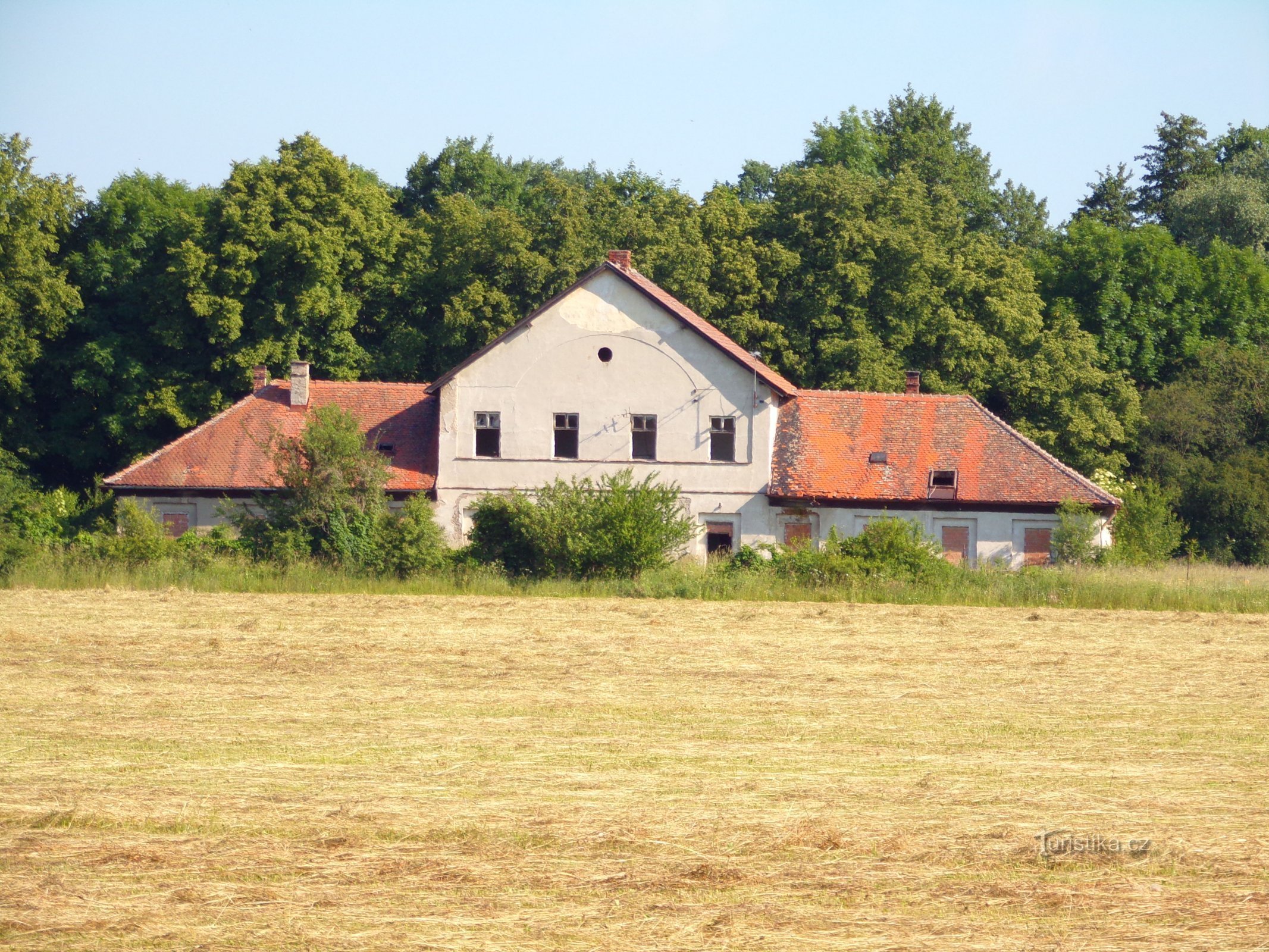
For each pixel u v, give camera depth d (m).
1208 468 79.00
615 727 24.56
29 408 84.94
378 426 69.94
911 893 14.98
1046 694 28.86
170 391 81.88
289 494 55.97
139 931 13.75
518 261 83.69
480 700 27.45
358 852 16.34
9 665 32.00
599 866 15.84
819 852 16.45
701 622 42.00
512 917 14.16
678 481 66.69
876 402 70.38
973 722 25.34
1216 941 13.58
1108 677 31.59
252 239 81.50
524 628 40.09
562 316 67.00
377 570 53.28
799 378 83.81
